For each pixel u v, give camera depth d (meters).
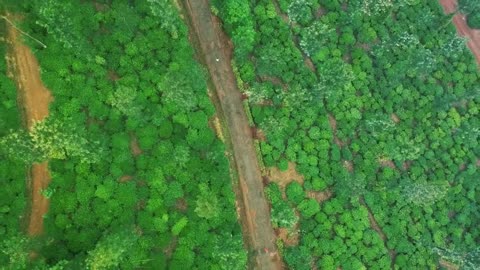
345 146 49.28
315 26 47.97
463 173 53.03
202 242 41.84
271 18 49.22
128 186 40.56
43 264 35.78
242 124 46.53
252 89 45.28
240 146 46.06
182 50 44.94
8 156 38.06
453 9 59.41
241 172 45.66
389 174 49.81
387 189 49.25
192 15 47.25
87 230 38.84
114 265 37.47
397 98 52.38
